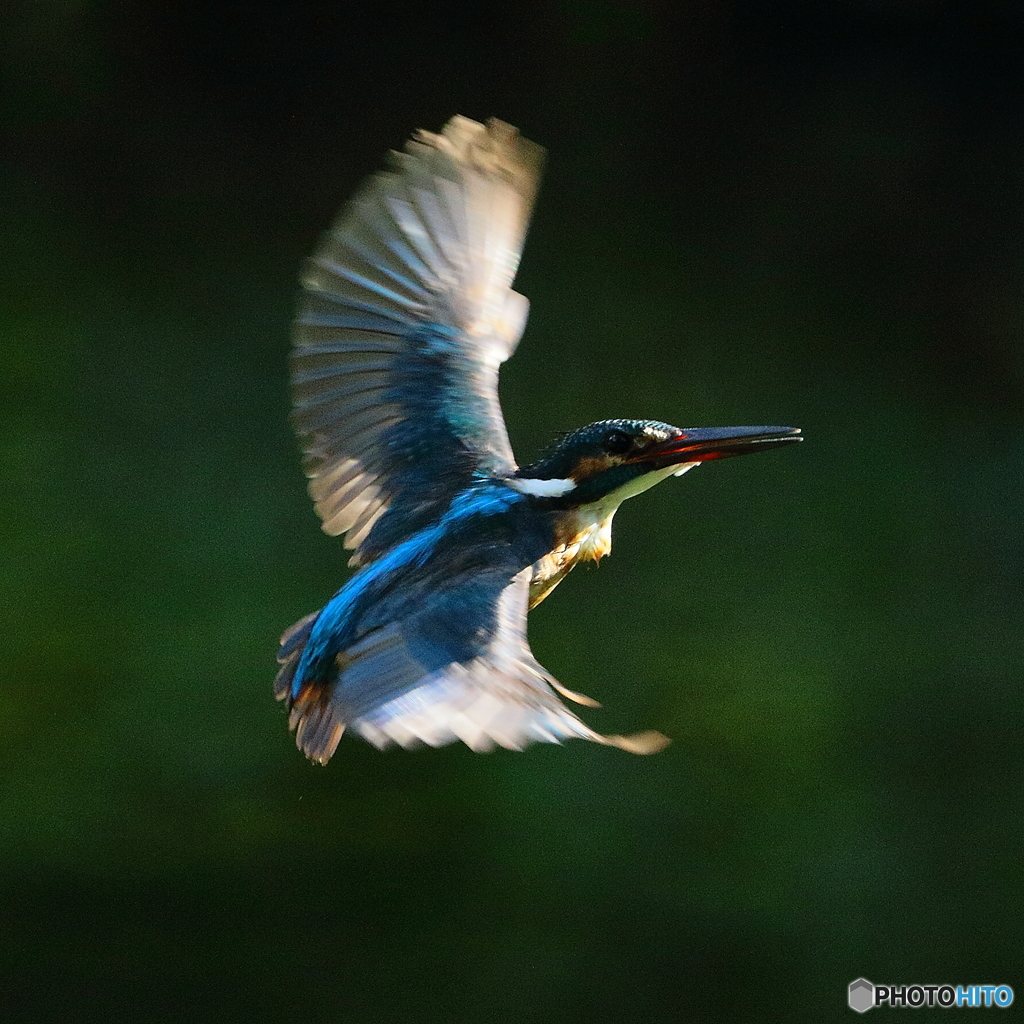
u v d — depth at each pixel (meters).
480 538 6.09
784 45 11.44
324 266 6.12
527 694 6.01
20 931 6.45
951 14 11.14
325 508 6.11
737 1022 6.43
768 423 9.38
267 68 11.42
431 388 6.12
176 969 6.43
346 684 6.02
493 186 6.14
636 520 8.68
